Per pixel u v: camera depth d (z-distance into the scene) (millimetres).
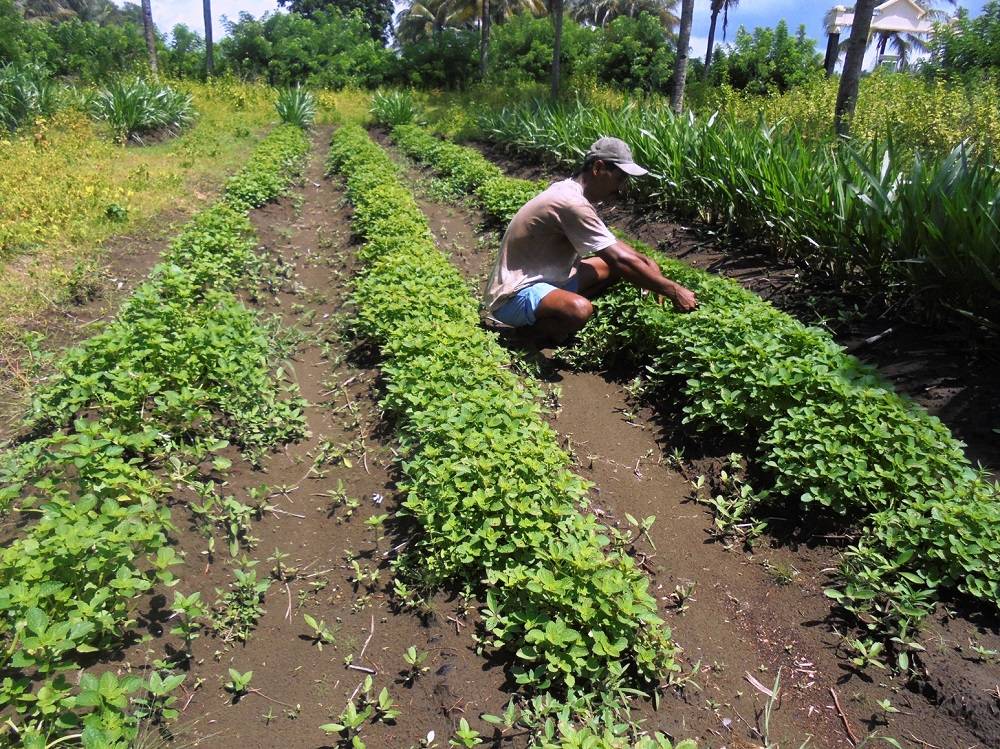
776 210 5719
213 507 3197
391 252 5973
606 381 4598
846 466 3096
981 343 4172
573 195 4422
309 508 3377
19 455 3164
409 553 2965
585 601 2387
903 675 2498
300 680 2488
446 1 34969
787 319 4191
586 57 27188
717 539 3217
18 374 3852
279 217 8469
